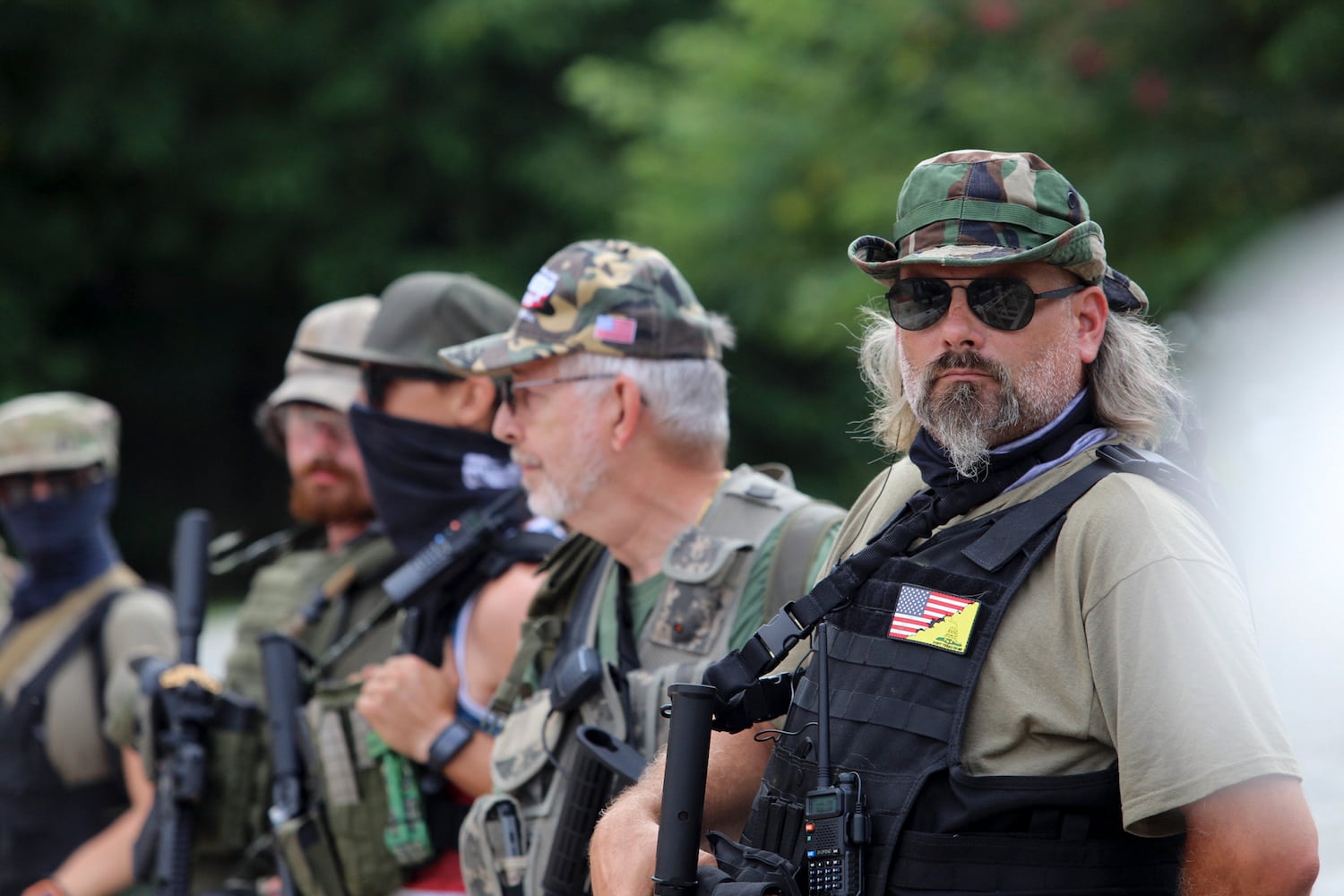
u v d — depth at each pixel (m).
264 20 37.19
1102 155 19.75
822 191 23.11
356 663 8.90
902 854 4.79
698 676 6.73
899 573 5.15
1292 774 4.36
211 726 9.75
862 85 22.73
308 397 10.06
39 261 38.94
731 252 24.14
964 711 4.80
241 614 10.73
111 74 37.31
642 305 7.17
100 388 42.66
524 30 35.62
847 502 36.38
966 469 5.12
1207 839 4.41
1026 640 4.81
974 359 5.05
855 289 22.03
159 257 40.34
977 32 21.25
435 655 8.14
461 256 38.12
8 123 37.16
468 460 8.65
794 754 5.21
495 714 7.66
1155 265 18.39
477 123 38.38
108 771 10.90
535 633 7.49
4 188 39.16
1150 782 4.44
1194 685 4.43
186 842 9.55
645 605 7.15
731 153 23.70
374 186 38.94
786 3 22.66
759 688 5.45
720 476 7.36
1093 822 4.71
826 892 4.86
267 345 43.91
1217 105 18.69
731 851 5.32
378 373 8.73
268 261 39.81
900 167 21.67
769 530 6.92
